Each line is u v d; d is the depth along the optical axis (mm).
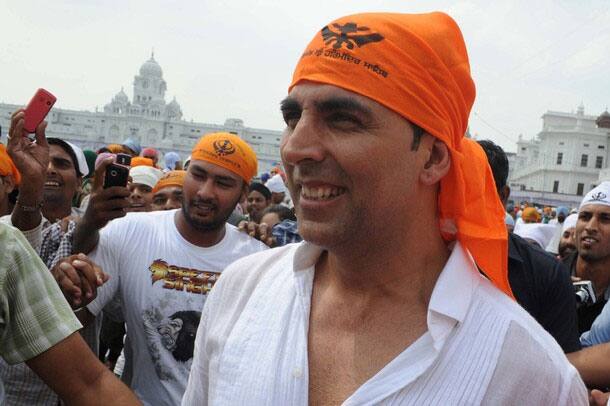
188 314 2971
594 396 1680
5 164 3148
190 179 3107
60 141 3947
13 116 2430
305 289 1327
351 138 1146
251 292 1476
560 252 5652
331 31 1190
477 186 1293
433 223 1303
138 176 6043
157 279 2969
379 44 1149
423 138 1207
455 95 1233
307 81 1197
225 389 1320
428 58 1179
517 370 1167
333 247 1220
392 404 1132
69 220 2934
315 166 1172
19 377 2502
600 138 78562
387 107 1152
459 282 1210
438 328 1159
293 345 1273
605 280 3826
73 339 1742
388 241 1220
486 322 1199
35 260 1728
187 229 3080
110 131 90312
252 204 8461
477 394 1133
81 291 2178
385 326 1235
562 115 86188
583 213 3895
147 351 2943
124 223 3045
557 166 79625
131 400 1783
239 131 87875
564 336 2521
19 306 1677
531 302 2523
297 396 1219
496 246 1321
